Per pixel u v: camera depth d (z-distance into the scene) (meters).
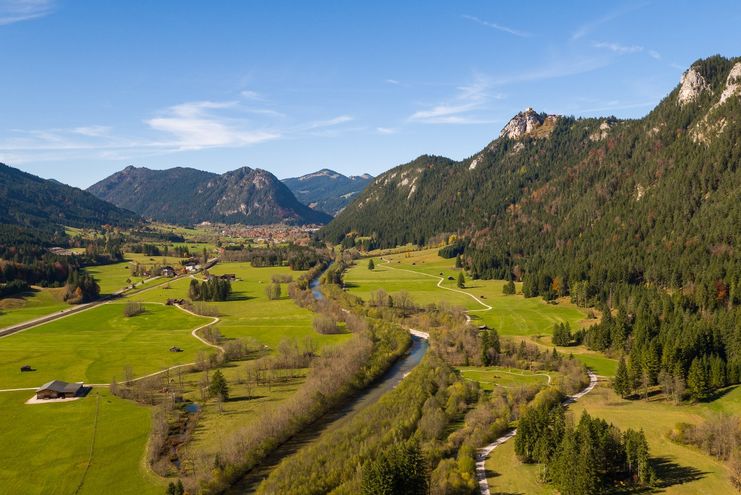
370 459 93.25
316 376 148.00
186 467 104.25
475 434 109.62
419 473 88.31
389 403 126.94
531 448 99.62
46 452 111.25
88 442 115.50
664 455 97.25
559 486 87.81
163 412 128.75
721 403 120.06
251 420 125.12
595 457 87.69
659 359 141.75
